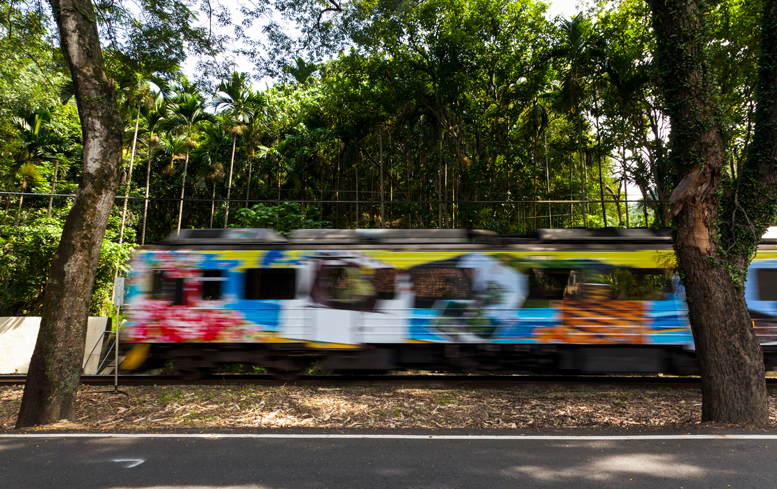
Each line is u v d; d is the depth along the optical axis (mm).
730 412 5609
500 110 21859
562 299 8266
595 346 8281
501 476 4035
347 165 23844
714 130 5723
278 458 4477
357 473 4121
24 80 13680
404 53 19625
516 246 8422
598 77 18016
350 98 21406
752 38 13172
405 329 8336
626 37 17438
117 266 15727
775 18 5918
